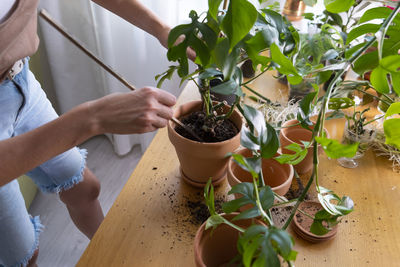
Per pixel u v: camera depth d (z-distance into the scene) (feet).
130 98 2.14
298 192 2.70
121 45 5.32
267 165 2.53
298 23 3.80
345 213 1.83
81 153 3.63
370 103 3.59
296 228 2.36
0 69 2.41
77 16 5.23
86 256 2.22
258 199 1.64
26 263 3.40
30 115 3.12
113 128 2.14
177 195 2.67
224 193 2.69
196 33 1.98
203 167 2.52
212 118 2.49
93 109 2.09
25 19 2.33
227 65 1.83
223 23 1.66
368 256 2.25
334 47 2.82
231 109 2.40
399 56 1.40
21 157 1.98
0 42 2.21
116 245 2.29
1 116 2.74
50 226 5.10
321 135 1.62
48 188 3.56
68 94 6.03
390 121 1.53
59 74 5.72
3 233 3.05
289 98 3.60
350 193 2.70
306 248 2.29
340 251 2.28
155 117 2.18
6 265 3.33
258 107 3.48
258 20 2.02
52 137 2.02
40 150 2.01
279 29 2.16
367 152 3.10
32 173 3.41
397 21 2.02
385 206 2.61
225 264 1.99
